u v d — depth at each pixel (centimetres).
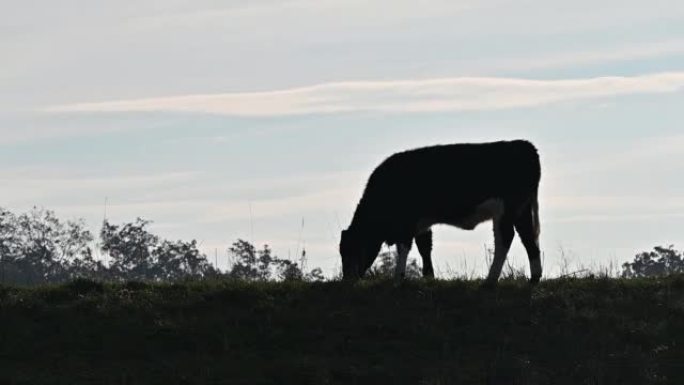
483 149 2395
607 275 2352
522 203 2366
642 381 1852
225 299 2127
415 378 1836
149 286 2209
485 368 1867
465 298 2127
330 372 1839
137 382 1792
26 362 1870
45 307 2073
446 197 2402
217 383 1798
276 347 1941
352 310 2073
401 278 2234
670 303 2153
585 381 1841
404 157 2448
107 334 1955
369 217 2448
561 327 2030
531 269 2330
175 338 1953
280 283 2200
